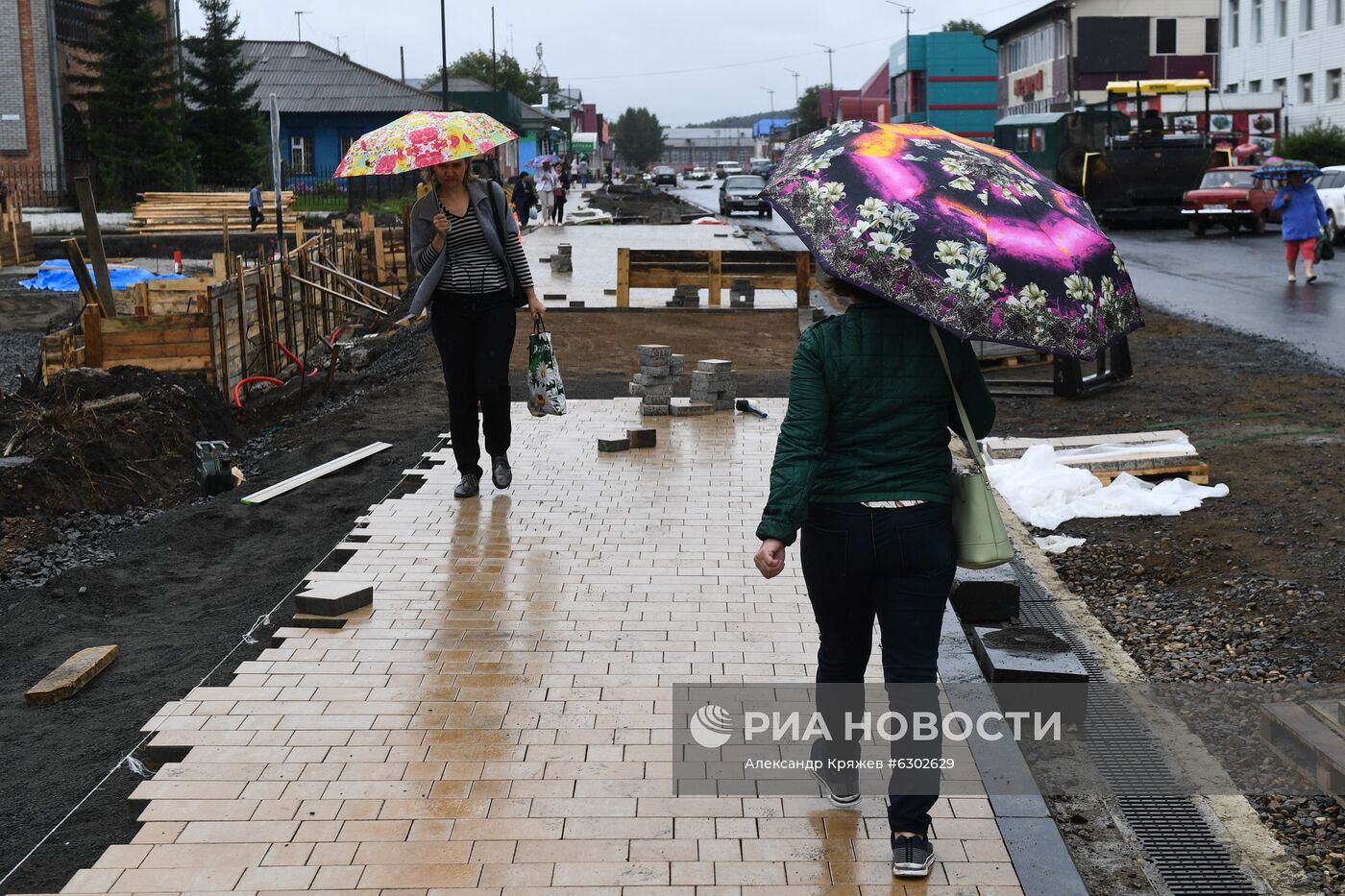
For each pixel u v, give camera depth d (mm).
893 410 3619
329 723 4645
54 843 3988
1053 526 7871
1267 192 30875
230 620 6234
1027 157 38031
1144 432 9625
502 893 3561
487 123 7473
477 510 7543
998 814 4035
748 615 5789
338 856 3746
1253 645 5879
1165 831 4312
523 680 5047
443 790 4145
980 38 58219
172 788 4152
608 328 15750
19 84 43344
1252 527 7504
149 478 9898
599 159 144375
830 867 3721
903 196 3484
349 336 19797
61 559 7785
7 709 5270
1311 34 50594
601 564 6520
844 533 3635
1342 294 19125
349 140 59562
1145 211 34156
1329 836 4344
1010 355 13320
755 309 16891
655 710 4777
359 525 7250
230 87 52406
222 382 13117
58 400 10609
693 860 3746
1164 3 62281
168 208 38750
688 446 9281
